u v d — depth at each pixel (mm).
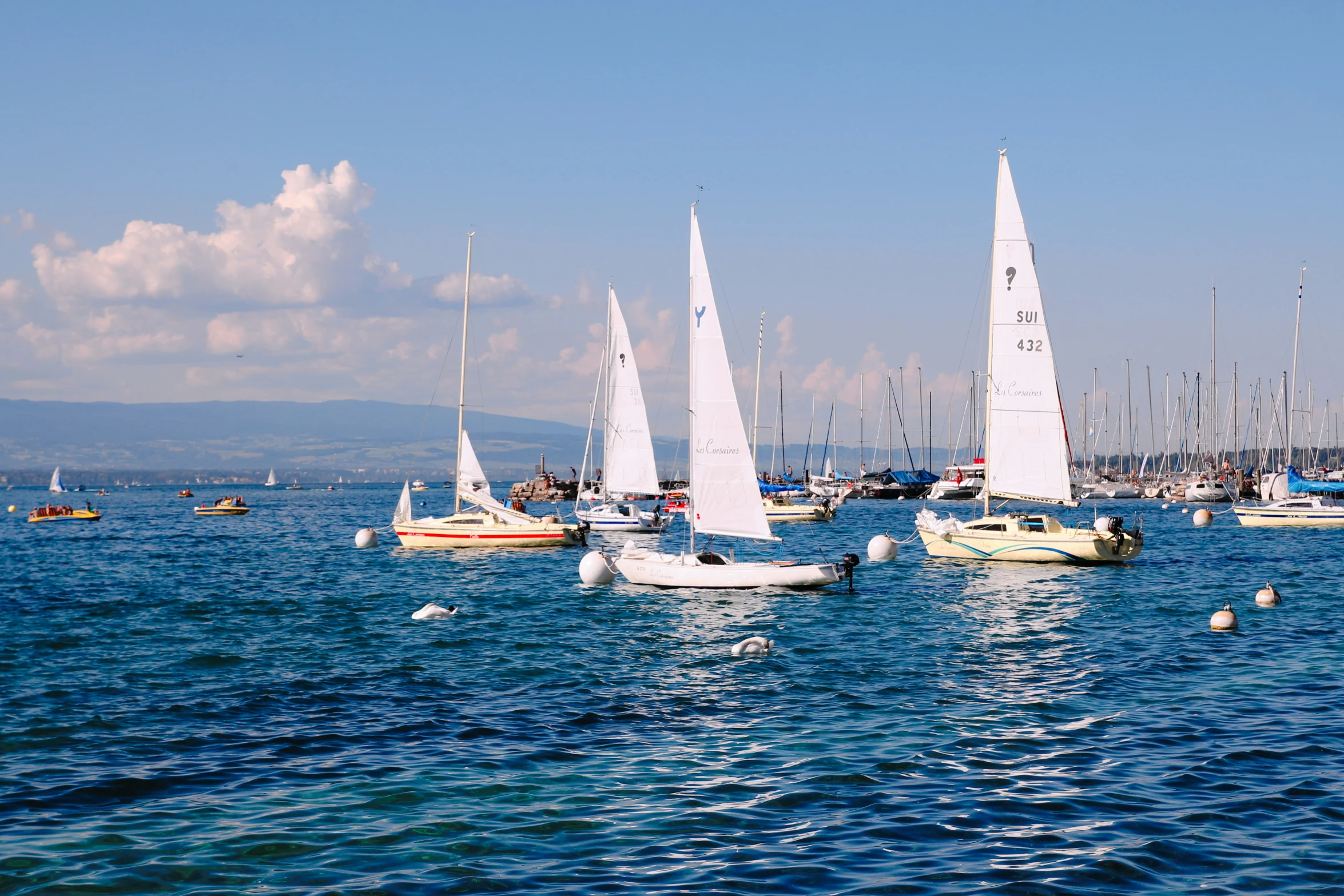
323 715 19000
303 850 12227
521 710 19406
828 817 13289
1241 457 137000
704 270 36125
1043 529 45000
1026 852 12055
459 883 11250
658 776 15062
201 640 27828
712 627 29578
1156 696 19891
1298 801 13695
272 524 101562
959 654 24938
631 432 63281
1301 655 23953
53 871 11562
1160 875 11367
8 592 39781
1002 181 43562
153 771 15422
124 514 132875
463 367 59875
